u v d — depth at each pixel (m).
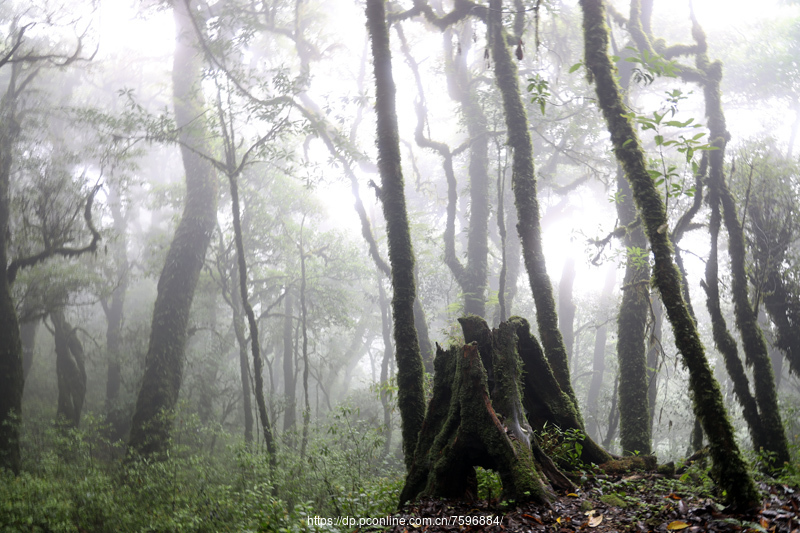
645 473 7.36
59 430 17.84
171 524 10.54
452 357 7.34
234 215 15.21
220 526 10.21
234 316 23.98
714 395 5.34
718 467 5.10
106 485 13.14
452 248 21.06
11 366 17.52
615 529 4.93
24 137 21.08
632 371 12.01
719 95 13.16
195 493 12.07
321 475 11.32
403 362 8.83
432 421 7.23
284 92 16.38
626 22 14.74
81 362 25.38
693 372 5.52
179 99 22.72
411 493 7.00
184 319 21.59
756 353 11.92
